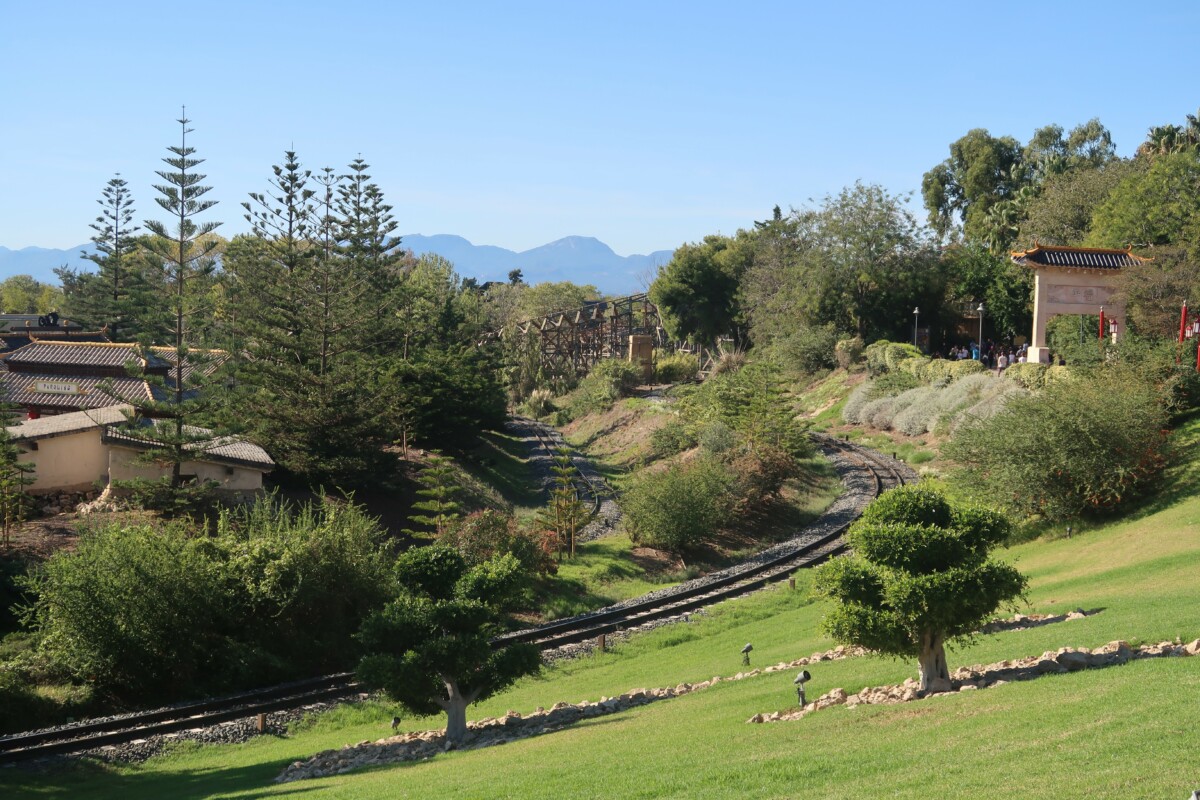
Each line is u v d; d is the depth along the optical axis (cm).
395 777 1611
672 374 8988
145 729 2202
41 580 2802
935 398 5906
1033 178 9256
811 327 8244
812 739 1370
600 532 4328
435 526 4144
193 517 3516
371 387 4641
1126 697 1268
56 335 9000
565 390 9969
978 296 7800
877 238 7962
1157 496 3044
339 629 2898
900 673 1788
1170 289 4416
